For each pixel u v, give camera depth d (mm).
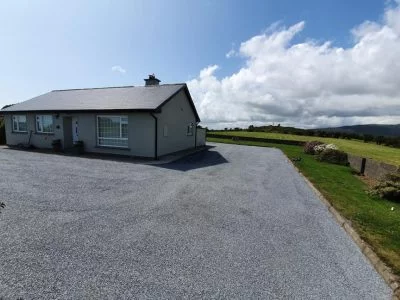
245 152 21062
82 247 4230
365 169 12758
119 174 10016
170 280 3451
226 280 3508
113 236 4680
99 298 3049
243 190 8375
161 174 10391
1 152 15547
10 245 4207
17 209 5852
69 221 5281
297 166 13938
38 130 17984
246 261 4020
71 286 3242
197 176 10305
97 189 7754
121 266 3732
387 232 5082
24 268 3582
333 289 3424
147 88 18406
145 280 3428
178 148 18547
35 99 20047
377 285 3549
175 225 5301
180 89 17266
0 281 3273
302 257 4223
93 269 3627
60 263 3742
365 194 8211
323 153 16844
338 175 11695
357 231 5094
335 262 4109
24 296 3021
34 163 11789
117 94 17656
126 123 14891
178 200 7008
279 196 7867
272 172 12039
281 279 3592
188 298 3113
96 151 15820
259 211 6391
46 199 6629
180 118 18516
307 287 3439
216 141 33719
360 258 4266
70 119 16938
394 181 8578
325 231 5336
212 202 6957
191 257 4066
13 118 19109
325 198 7496
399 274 3623
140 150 14719
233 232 5086
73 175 9500
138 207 6305
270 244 4641
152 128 14273
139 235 4766
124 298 3064
